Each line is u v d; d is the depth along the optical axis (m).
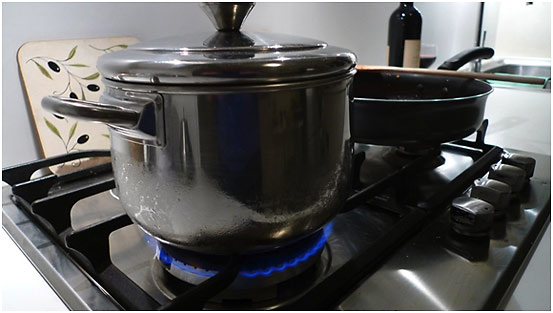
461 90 0.72
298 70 0.32
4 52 0.57
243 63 0.30
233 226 0.34
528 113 1.06
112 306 0.35
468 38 1.66
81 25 0.62
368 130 0.59
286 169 0.33
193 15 0.76
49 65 0.59
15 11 0.56
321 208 0.37
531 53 1.52
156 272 0.41
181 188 0.33
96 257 0.40
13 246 0.45
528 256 0.43
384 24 1.20
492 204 0.48
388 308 0.35
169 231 0.35
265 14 0.86
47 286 0.39
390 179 0.53
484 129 0.72
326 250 0.45
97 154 0.59
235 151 0.32
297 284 0.39
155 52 0.34
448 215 0.49
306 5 0.94
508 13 1.54
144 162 0.34
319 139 0.35
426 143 0.59
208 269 0.38
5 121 0.58
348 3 1.05
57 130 0.60
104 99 0.36
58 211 0.46
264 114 0.32
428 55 1.28
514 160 0.58
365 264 0.39
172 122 0.32
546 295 0.44
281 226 0.35
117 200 0.57
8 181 0.54
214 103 0.31
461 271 0.39
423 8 1.33
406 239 0.44
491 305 0.35
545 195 0.54
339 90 0.36
